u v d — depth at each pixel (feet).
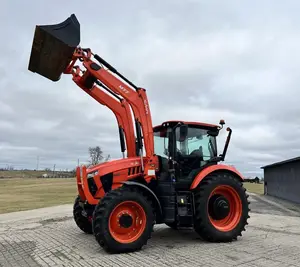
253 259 17.54
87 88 22.84
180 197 22.33
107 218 19.01
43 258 18.61
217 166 23.77
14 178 216.95
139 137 22.38
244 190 23.77
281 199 66.95
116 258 18.04
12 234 26.99
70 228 28.89
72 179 194.49
